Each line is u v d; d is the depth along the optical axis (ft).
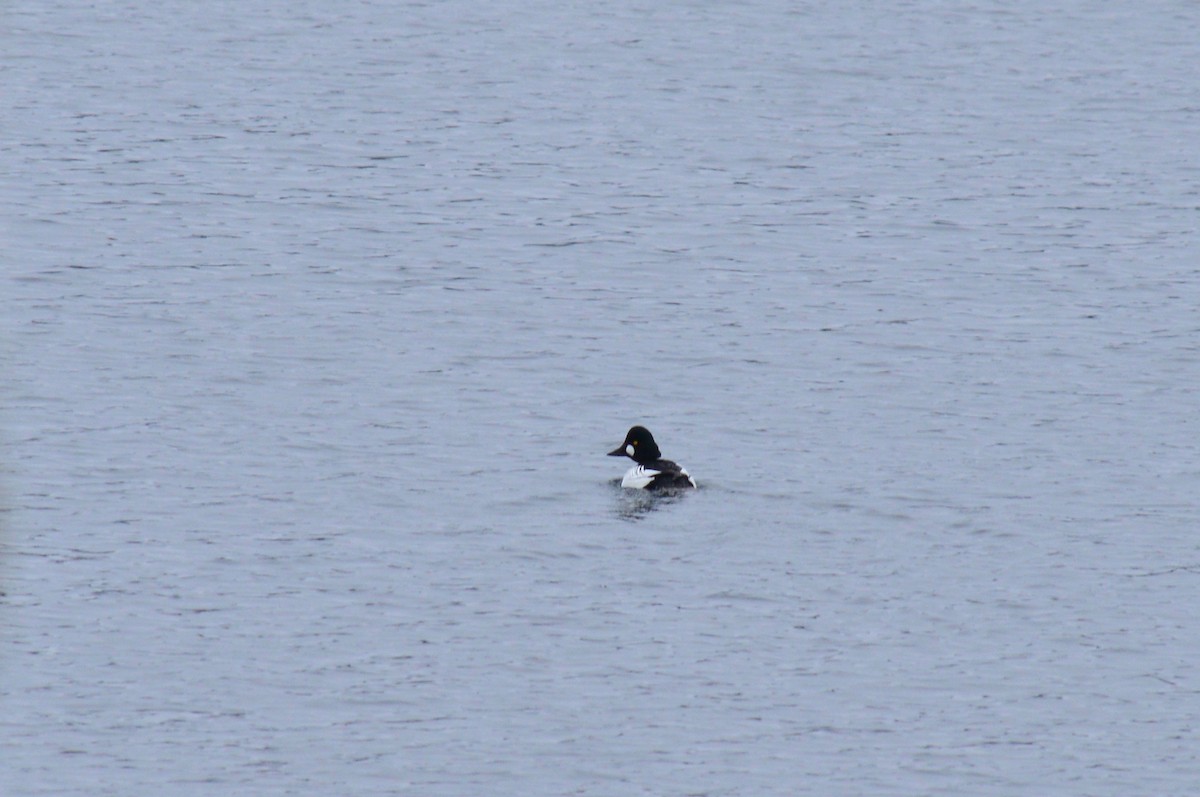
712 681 94.17
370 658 95.96
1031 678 95.20
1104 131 229.86
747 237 186.50
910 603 103.55
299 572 106.01
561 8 290.97
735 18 285.64
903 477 122.72
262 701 91.56
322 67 255.29
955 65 260.83
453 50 266.36
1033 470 124.26
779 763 86.94
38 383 138.62
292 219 190.29
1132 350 151.94
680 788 84.74
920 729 90.12
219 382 140.56
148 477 120.26
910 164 215.10
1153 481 122.72
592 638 98.68
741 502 117.60
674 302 164.66
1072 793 84.89
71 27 269.64
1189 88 249.75
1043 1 297.53
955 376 145.18
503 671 94.79
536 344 151.94
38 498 115.75
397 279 170.60
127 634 97.81
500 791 84.33
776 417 135.03
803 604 103.14
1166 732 90.12
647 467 119.65
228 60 256.93
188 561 107.24
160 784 84.38
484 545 110.42
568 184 205.77
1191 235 188.14
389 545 110.22
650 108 238.89
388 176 207.72
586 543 110.73
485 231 187.42
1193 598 104.73
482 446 127.95
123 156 211.41
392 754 87.10
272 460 124.16
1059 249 183.11
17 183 198.49
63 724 88.94
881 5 293.84
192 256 176.24
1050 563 109.09
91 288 164.96
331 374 143.23
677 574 106.73
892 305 164.35
